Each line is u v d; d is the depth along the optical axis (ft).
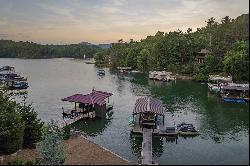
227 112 250.57
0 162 133.80
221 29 496.23
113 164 118.93
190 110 264.31
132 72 627.87
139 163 141.90
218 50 463.42
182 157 136.46
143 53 632.38
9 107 154.61
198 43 600.39
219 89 344.69
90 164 126.52
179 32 645.92
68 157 144.25
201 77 459.32
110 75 584.40
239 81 298.15
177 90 382.63
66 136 174.81
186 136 188.24
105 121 233.14
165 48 585.22
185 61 578.66
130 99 324.80
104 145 175.22
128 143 179.11
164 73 504.02
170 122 221.46
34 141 156.25
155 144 174.60
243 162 84.07
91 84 452.35
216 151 101.04
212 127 206.08
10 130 143.23
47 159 128.06
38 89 395.55
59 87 417.69
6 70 542.16
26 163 120.37
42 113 255.70
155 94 355.15
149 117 204.03
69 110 256.52
